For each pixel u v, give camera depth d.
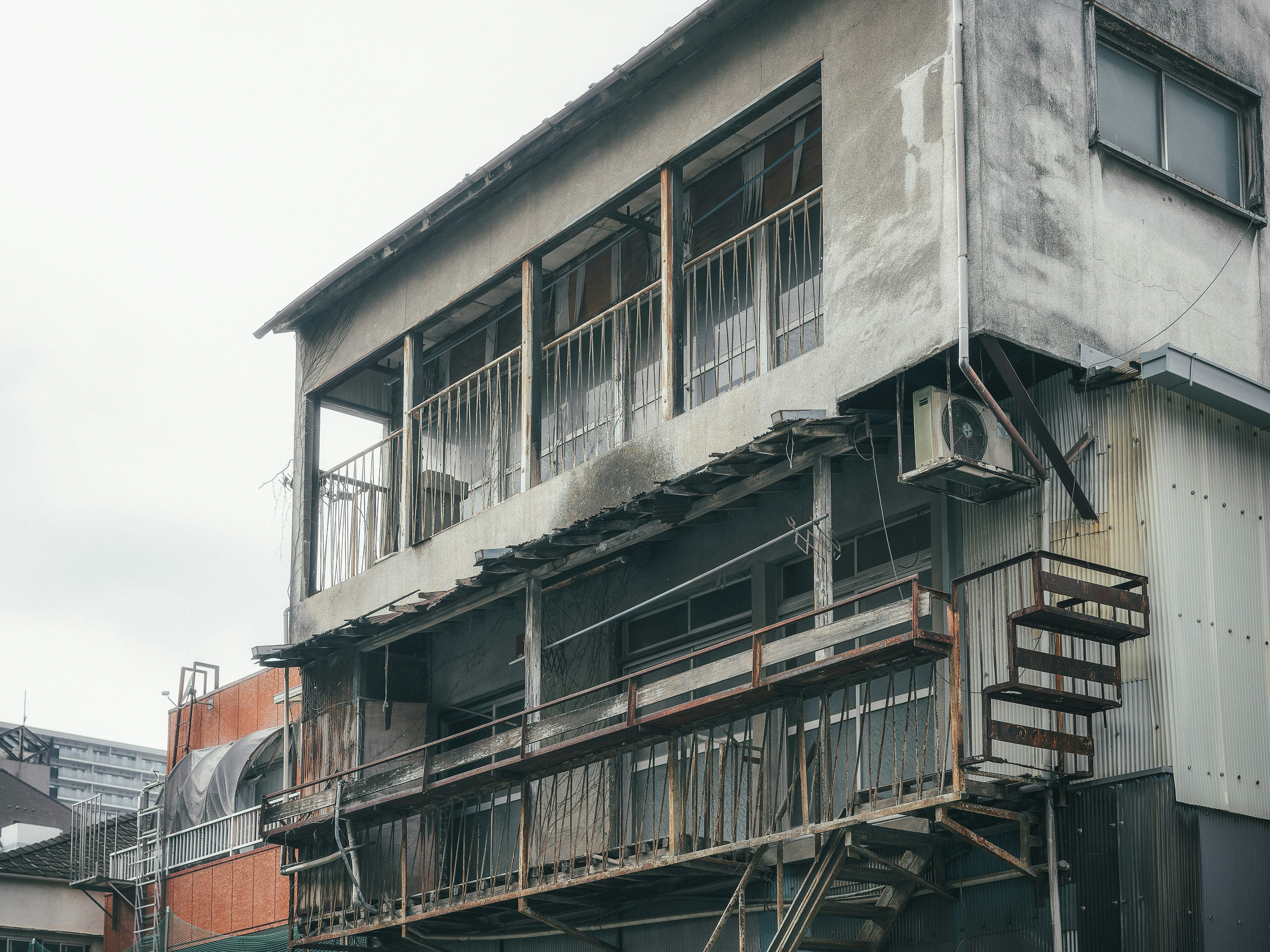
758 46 12.49
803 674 10.09
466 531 14.76
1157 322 11.04
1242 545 10.55
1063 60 11.06
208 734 23.31
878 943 10.72
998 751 10.36
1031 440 10.68
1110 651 9.95
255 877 18.73
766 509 12.76
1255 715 10.15
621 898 12.90
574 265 15.91
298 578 16.94
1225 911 9.47
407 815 14.19
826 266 11.45
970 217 10.25
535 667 13.12
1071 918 9.62
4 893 22.77
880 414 10.87
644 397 14.35
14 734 45.91
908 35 11.11
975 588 10.77
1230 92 12.19
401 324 16.28
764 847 10.66
